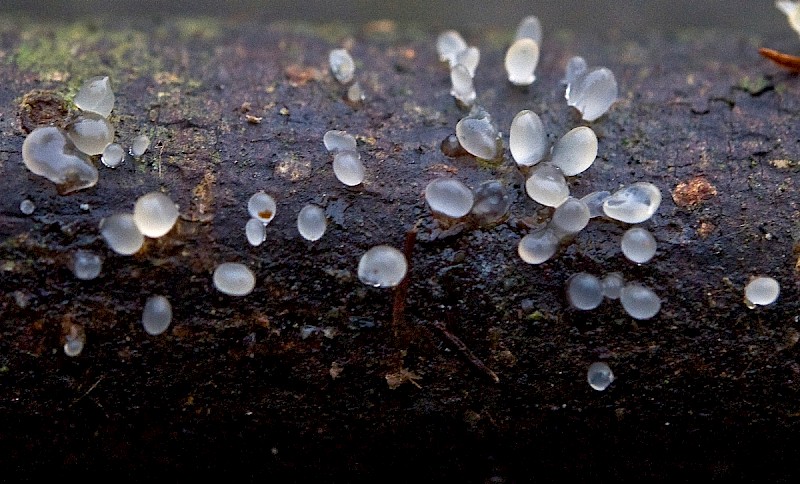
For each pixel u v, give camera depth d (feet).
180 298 0.41
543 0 0.65
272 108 0.44
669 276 0.42
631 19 0.65
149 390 0.42
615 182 0.43
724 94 0.45
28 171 0.41
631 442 0.42
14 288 0.41
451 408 0.42
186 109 0.43
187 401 0.42
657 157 0.43
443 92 0.45
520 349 0.42
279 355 0.42
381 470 0.43
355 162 0.42
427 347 0.42
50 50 0.45
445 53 0.46
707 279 0.42
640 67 0.46
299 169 0.42
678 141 0.43
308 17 0.63
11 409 0.42
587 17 0.65
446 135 0.43
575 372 0.42
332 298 0.42
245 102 0.44
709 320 0.42
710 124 0.44
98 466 0.43
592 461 0.43
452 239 0.42
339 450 0.43
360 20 0.64
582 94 0.44
